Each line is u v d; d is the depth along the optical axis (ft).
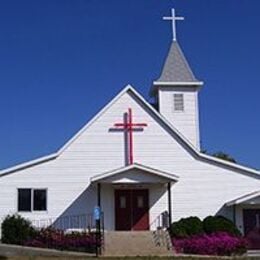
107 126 139.64
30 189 135.64
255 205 138.41
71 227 134.62
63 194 136.15
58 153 137.18
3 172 135.33
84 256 103.91
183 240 122.21
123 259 95.91
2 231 126.82
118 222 136.46
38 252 110.42
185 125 151.02
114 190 137.80
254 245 132.77
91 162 137.90
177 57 155.63
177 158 139.64
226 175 139.64
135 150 139.13
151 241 122.62
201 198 138.51
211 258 102.89
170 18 159.43
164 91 152.05
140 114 140.67
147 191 138.41
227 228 128.16
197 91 152.97
